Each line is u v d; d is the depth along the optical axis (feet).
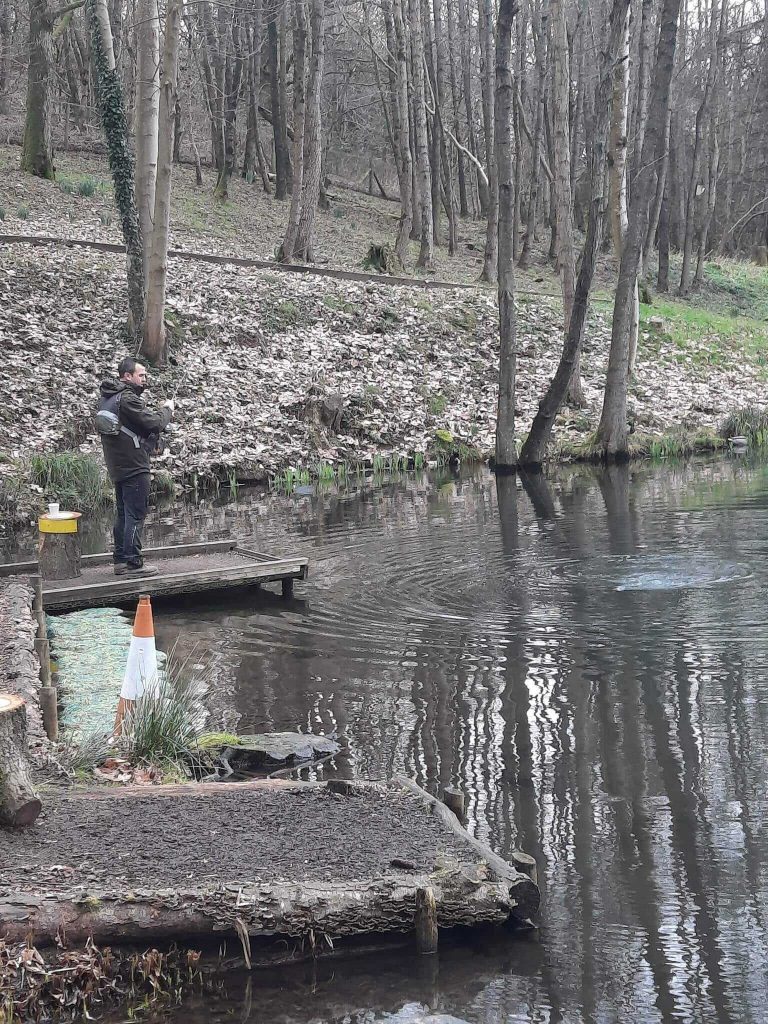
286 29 123.34
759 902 13.58
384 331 77.00
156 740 18.63
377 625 28.81
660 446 66.59
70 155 123.44
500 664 24.77
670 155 131.85
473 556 37.24
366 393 68.69
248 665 25.53
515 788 17.57
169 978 12.07
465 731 20.44
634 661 24.50
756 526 40.65
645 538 39.17
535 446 61.67
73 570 33.06
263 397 65.57
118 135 64.13
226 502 53.42
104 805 15.10
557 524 43.11
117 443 32.76
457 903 12.95
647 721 20.61
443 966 12.44
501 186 58.29
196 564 34.91
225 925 12.29
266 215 117.08
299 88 89.30
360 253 112.47
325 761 19.13
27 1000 11.50
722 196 162.30
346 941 12.76
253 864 13.17
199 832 14.14
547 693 22.57
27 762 14.46
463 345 78.33
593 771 18.19
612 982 11.98
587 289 56.90
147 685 19.69
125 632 28.25
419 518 46.24
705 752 18.88
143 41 63.05
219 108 124.47
